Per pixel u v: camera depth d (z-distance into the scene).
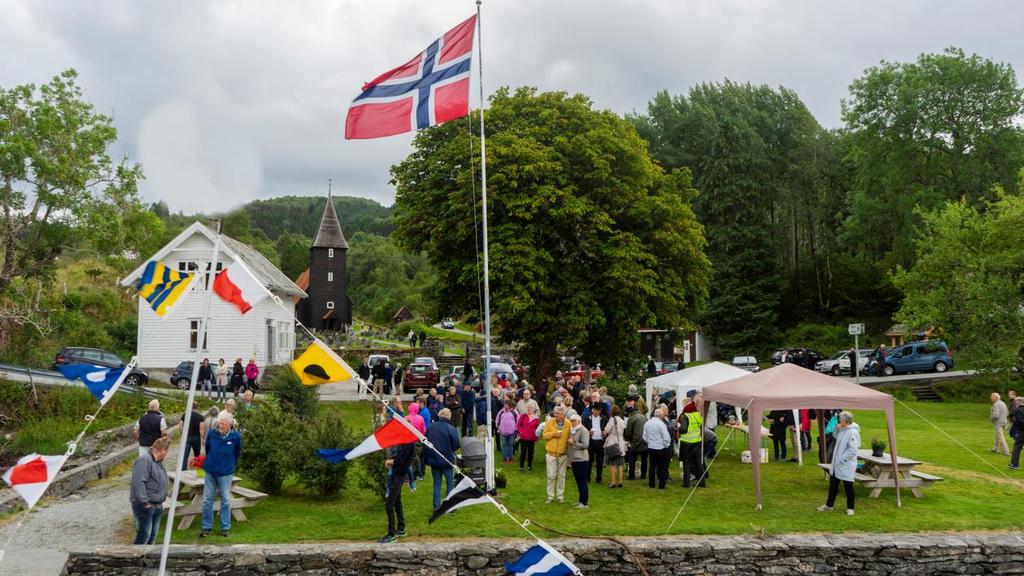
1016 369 34.41
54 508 15.07
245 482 17.36
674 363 41.81
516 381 39.25
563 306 30.06
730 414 26.83
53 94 30.89
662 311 32.09
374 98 16.81
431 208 30.52
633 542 12.48
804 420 21.72
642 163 31.70
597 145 30.20
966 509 14.89
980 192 51.09
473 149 29.47
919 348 42.91
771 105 64.44
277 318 45.56
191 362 36.84
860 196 55.50
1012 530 13.52
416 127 16.55
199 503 13.47
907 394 37.50
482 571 12.02
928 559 12.50
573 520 13.92
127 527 13.67
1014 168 49.78
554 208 29.22
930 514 14.48
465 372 30.78
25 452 21.81
